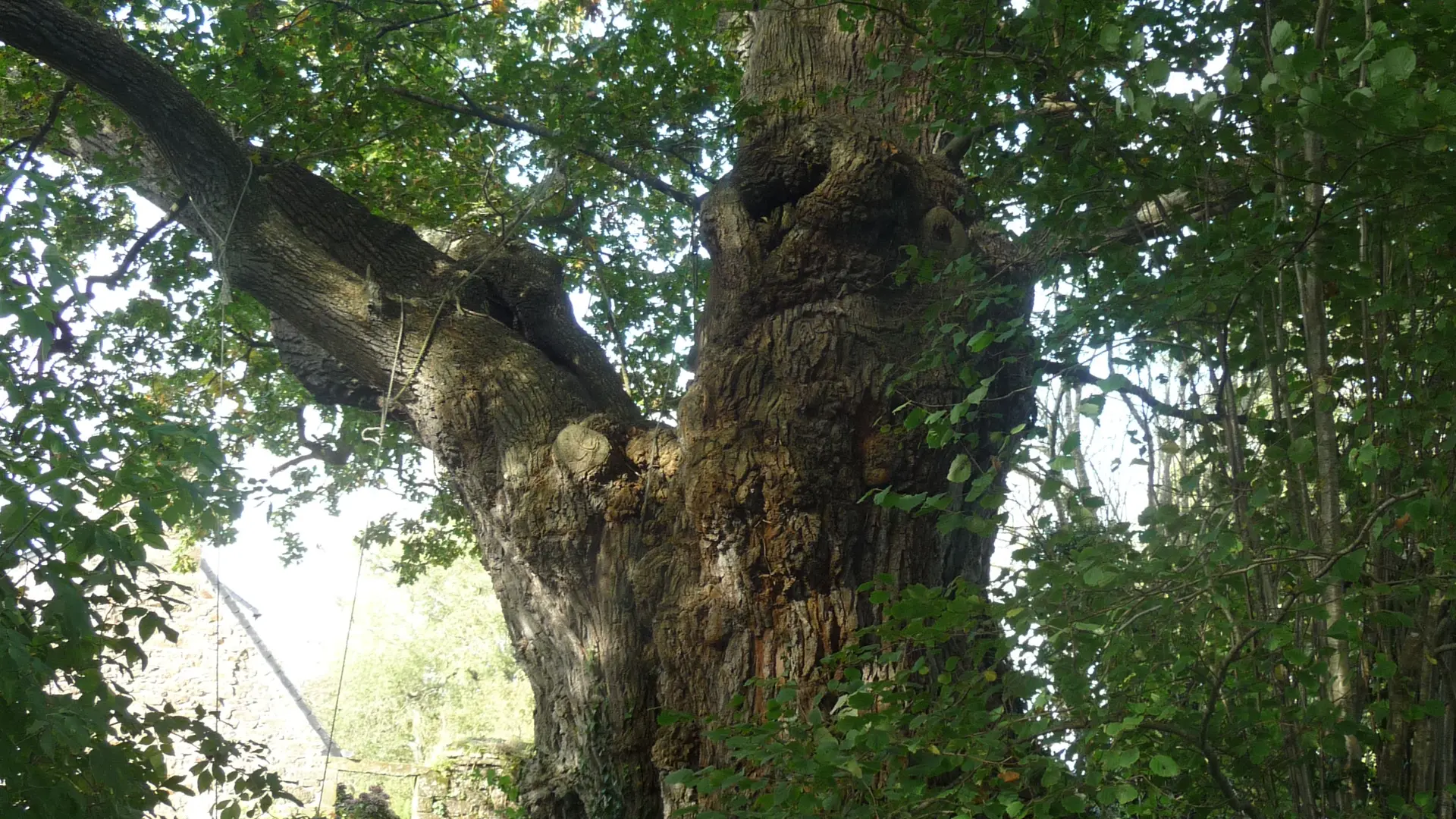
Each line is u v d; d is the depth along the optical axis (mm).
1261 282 3316
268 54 7363
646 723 5160
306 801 12328
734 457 4949
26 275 3686
